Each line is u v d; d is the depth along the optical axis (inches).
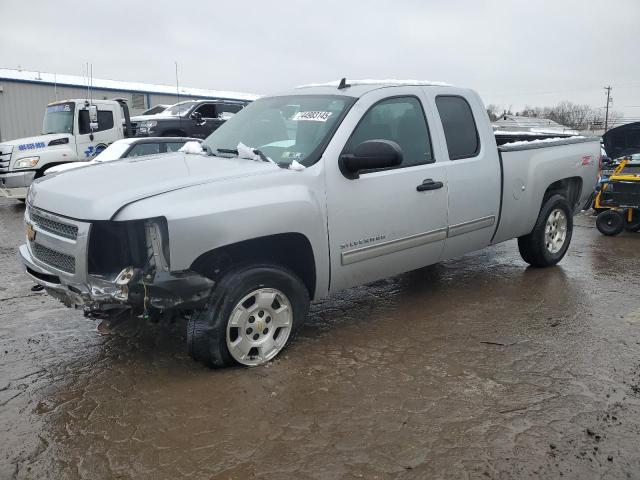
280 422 126.2
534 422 125.5
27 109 1103.0
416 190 181.6
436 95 198.1
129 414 130.1
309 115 176.6
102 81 1211.2
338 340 172.7
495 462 111.4
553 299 211.9
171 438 120.3
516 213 225.0
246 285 146.2
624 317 191.9
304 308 160.9
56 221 143.2
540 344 169.0
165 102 1251.2
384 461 112.0
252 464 111.3
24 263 162.2
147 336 177.5
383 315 195.6
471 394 138.3
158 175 150.6
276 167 156.5
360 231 168.6
